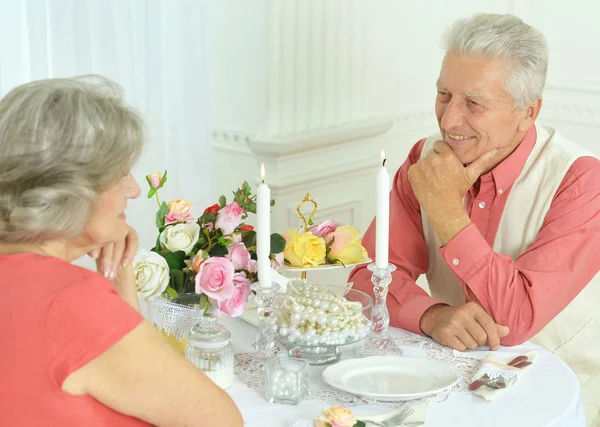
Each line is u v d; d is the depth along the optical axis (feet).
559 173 6.94
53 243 4.21
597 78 13.21
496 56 6.59
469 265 6.59
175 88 10.36
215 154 11.98
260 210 5.49
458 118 6.75
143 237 10.40
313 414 5.21
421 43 13.25
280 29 10.92
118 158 4.10
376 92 12.55
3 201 4.00
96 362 3.89
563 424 5.24
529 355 6.10
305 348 5.93
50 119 3.98
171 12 10.19
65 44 9.25
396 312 6.78
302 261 6.01
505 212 7.14
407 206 7.61
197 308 5.58
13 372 3.87
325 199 11.93
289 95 11.25
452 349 6.33
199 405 4.13
